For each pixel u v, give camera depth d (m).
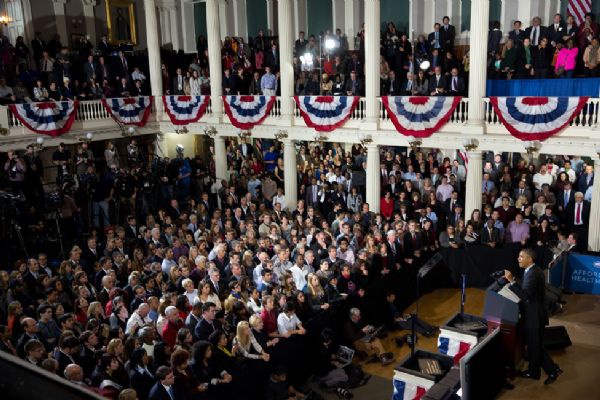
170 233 15.22
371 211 17.73
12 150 17.59
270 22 25.97
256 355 9.87
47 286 11.37
